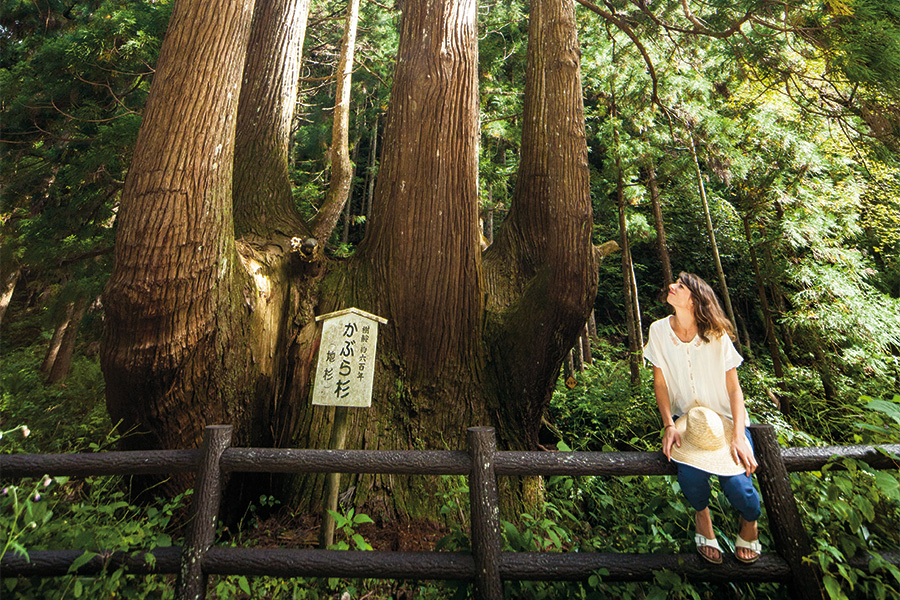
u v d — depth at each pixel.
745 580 1.89
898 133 3.91
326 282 3.86
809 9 3.85
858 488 1.99
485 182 8.61
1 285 9.02
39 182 7.66
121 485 3.08
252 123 4.88
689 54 6.26
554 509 2.88
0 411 5.48
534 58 4.70
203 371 2.83
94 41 6.01
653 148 7.17
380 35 9.59
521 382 3.63
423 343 3.57
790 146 6.98
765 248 8.23
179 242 2.59
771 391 6.24
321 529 2.59
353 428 3.37
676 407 2.12
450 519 3.07
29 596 1.91
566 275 3.26
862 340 7.00
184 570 1.92
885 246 8.99
